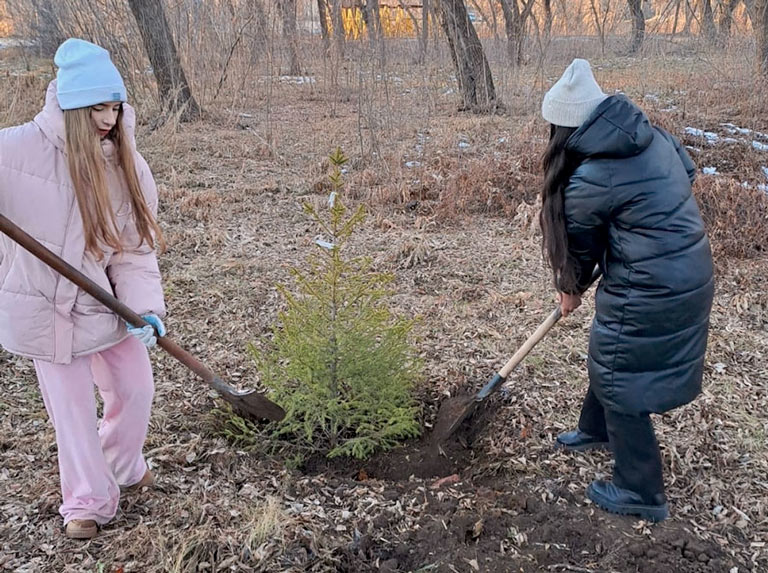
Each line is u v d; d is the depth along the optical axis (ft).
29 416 12.48
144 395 9.64
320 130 33.94
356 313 11.63
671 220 8.53
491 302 16.89
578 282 9.47
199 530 9.58
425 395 13.39
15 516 9.89
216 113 37.70
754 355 14.35
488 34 43.75
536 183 24.44
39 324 8.41
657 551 9.27
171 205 24.00
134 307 9.02
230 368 14.16
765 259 19.15
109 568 9.01
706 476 10.85
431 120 34.40
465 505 10.36
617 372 9.15
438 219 22.59
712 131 29.48
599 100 8.63
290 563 9.16
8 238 8.33
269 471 11.25
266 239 21.22
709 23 39.96
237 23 37.55
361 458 12.08
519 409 12.62
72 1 34.06
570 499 10.32
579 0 45.21
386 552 9.49
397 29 34.30
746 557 9.29
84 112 7.86
